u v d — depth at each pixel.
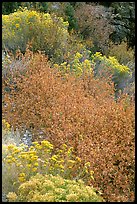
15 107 6.34
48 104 6.32
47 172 4.62
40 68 7.21
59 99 6.30
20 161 4.59
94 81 7.45
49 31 8.82
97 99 6.83
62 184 4.25
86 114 5.99
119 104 6.50
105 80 7.77
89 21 12.38
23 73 7.26
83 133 5.63
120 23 14.17
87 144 5.33
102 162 5.03
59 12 11.84
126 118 6.04
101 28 12.55
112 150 5.28
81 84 7.29
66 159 4.90
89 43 11.38
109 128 5.81
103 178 4.98
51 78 6.79
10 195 4.06
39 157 4.81
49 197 3.95
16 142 5.47
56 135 5.57
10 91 6.92
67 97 6.41
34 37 8.68
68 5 12.33
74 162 4.83
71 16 12.14
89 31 12.32
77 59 8.15
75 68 7.96
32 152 4.52
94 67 8.29
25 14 8.91
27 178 4.47
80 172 4.89
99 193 4.54
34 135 5.84
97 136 5.54
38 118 6.05
